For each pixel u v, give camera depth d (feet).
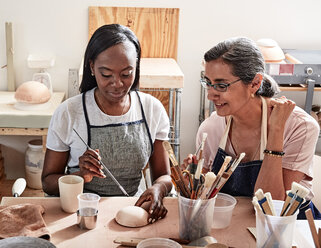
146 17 11.80
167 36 11.97
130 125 7.02
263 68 6.07
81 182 5.82
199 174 5.15
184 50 12.15
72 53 11.98
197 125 12.63
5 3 11.51
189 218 5.22
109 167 6.99
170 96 11.38
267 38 12.15
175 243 4.94
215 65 5.85
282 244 4.90
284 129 6.35
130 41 6.66
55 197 6.31
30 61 11.46
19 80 12.13
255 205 4.90
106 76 6.50
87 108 6.94
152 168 7.50
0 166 12.07
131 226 5.55
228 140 6.69
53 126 6.93
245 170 6.54
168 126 7.46
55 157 7.02
